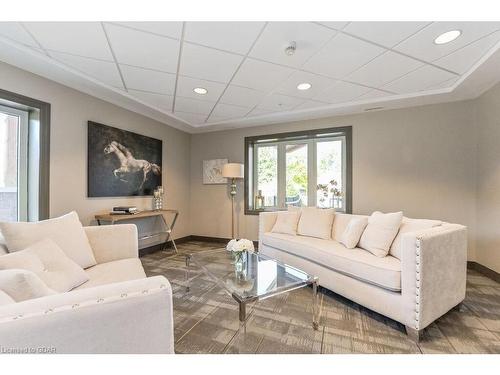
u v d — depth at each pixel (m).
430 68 2.41
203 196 4.86
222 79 2.66
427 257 1.62
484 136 2.90
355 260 2.04
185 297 2.31
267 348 1.54
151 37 1.91
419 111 3.37
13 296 0.83
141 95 3.11
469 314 1.96
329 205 4.02
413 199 3.39
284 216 3.32
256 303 2.19
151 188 3.94
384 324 1.82
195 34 1.87
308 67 2.39
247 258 2.29
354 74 2.54
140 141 3.73
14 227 1.54
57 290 1.33
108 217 2.93
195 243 4.68
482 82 2.63
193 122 4.28
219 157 4.74
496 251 2.70
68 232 1.78
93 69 2.43
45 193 2.52
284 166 4.39
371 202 3.62
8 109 2.39
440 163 3.26
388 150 3.53
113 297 0.73
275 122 4.23
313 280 1.77
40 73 2.45
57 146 2.65
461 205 3.16
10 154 2.43
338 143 4.00
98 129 3.08
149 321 0.78
